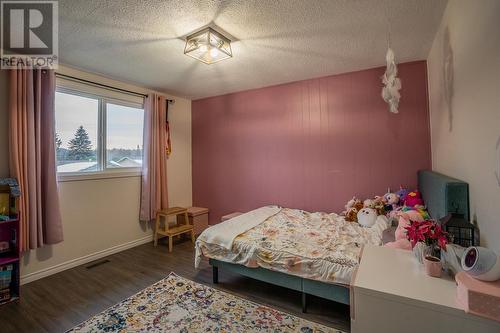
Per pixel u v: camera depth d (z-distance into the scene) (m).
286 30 2.11
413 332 0.98
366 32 2.16
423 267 1.20
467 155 1.50
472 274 0.95
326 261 1.84
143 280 2.52
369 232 2.38
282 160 3.63
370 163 3.06
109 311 2.00
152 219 3.72
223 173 4.15
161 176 3.77
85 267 2.83
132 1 1.69
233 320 1.88
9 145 2.31
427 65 2.73
